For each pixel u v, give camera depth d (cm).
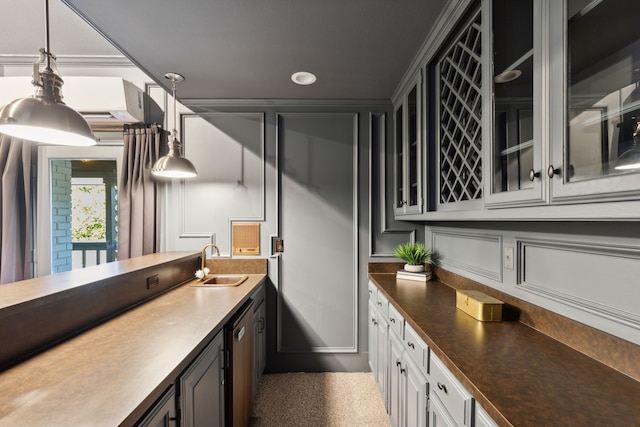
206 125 246
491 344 101
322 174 248
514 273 129
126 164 236
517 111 94
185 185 245
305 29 148
